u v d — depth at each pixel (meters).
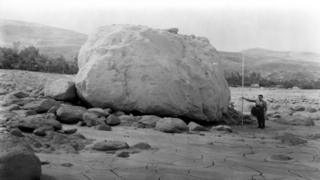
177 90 12.28
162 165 6.83
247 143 9.61
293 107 20.94
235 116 14.61
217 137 10.36
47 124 8.80
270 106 21.45
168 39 13.35
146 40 12.95
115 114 12.20
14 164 5.07
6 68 27.30
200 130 11.38
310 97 29.58
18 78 19.70
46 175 5.75
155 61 12.52
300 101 25.64
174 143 9.04
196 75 12.74
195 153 8.02
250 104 21.11
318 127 13.54
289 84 51.00
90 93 12.47
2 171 4.97
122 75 12.44
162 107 12.13
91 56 13.35
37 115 10.89
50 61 31.72
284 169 6.95
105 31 14.09
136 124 11.34
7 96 13.98
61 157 7.02
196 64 13.05
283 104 23.41
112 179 5.83
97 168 6.41
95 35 14.16
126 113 12.48
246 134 11.35
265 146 9.29
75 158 7.02
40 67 29.25
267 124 14.12
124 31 13.42
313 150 8.91
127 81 12.37
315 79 55.53
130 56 12.64
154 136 9.84
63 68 31.00
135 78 12.35
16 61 28.25
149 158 7.32
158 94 12.12
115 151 7.75
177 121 11.02
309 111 19.61
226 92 13.72
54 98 13.46
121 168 6.49
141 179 5.90
